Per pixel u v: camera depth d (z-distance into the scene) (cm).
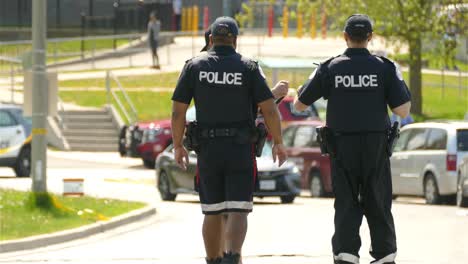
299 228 4403
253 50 12762
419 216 4909
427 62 12838
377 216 2620
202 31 14062
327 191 6531
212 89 2592
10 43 11381
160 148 8612
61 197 5197
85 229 4244
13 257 3616
